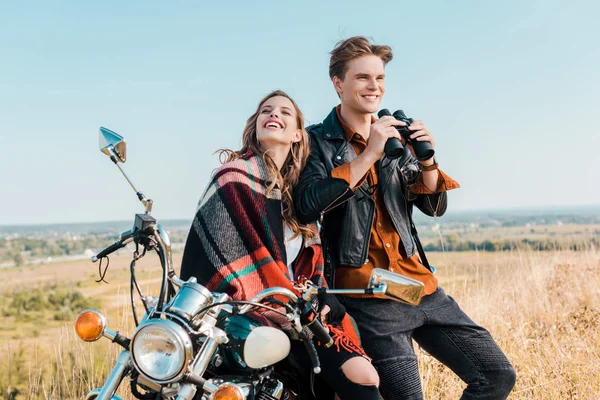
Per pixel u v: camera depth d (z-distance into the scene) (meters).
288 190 2.92
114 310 3.43
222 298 2.14
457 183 3.03
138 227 2.29
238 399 1.97
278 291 2.17
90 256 2.34
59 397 4.13
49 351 4.45
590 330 5.69
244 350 2.25
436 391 4.44
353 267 2.93
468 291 6.78
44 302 22.45
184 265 2.64
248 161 2.81
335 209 2.98
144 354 1.97
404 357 2.83
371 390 2.48
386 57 3.11
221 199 2.63
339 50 3.09
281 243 2.71
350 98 3.07
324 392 2.64
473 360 2.91
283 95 3.00
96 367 4.23
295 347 2.56
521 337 5.48
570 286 7.33
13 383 4.20
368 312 2.89
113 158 2.36
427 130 2.93
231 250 2.56
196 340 2.13
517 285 7.29
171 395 2.08
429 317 2.94
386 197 3.01
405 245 3.00
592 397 4.23
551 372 4.65
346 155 3.04
